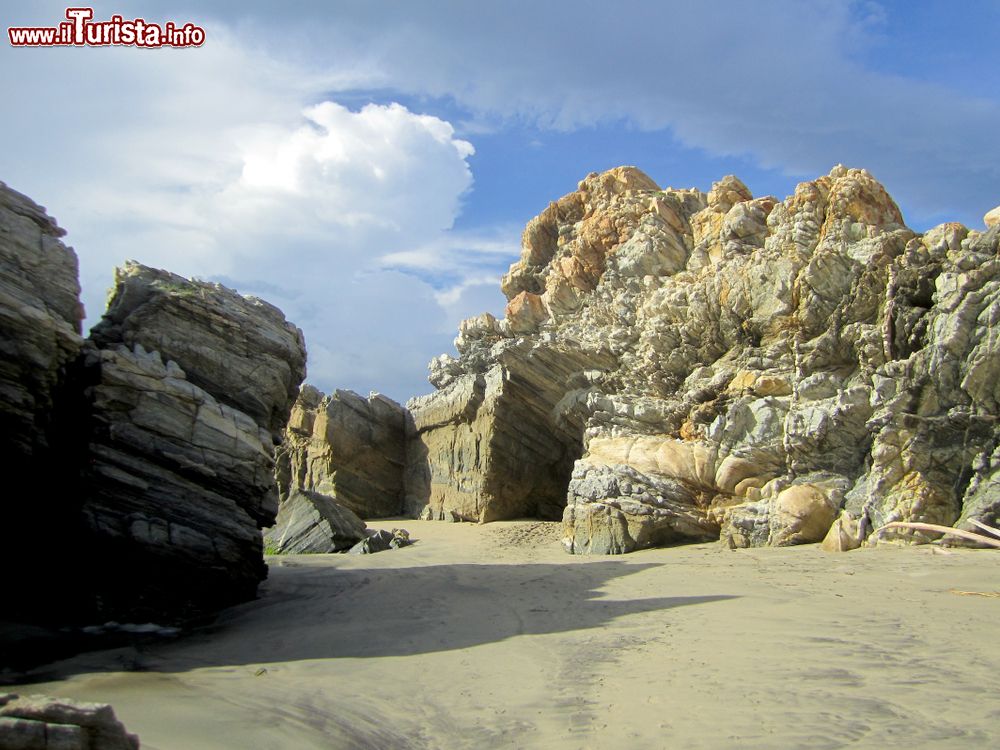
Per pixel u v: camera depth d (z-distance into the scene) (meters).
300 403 41.91
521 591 17.77
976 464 20.41
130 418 16.77
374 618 15.57
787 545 22.06
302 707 9.59
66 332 15.88
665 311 29.66
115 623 15.96
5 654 13.31
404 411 40.41
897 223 26.52
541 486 33.81
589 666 10.81
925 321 22.33
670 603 15.12
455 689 10.21
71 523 16.27
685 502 24.89
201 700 9.90
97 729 5.79
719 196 32.50
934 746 7.18
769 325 26.67
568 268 35.03
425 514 36.59
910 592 14.72
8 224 15.85
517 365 32.16
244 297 20.31
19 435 15.79
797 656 10.45
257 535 18.14
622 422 28.72
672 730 8.05
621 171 36.53
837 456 23.09
